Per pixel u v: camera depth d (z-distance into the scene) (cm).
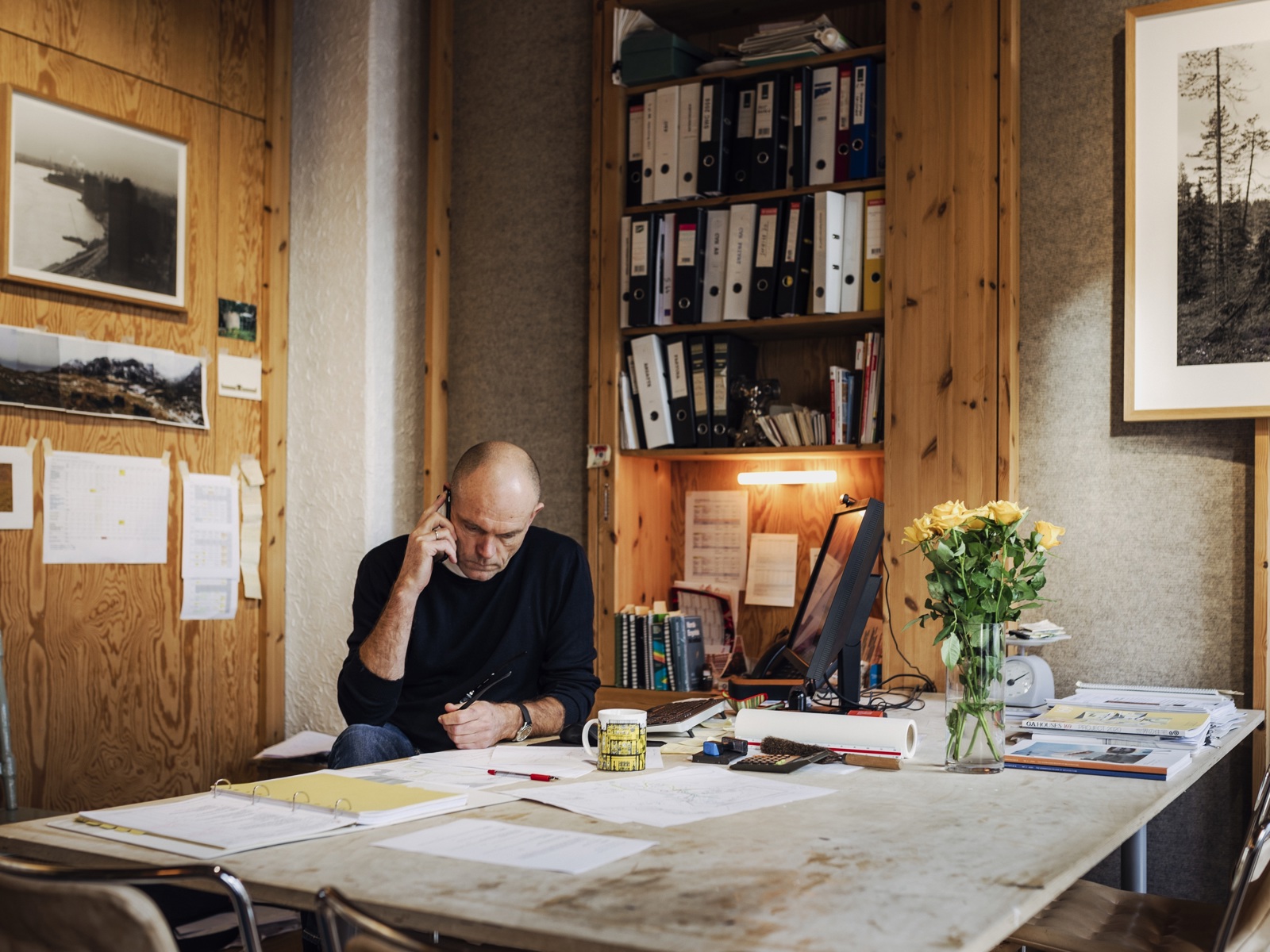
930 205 310
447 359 389
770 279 328
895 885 107
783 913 98
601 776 164
